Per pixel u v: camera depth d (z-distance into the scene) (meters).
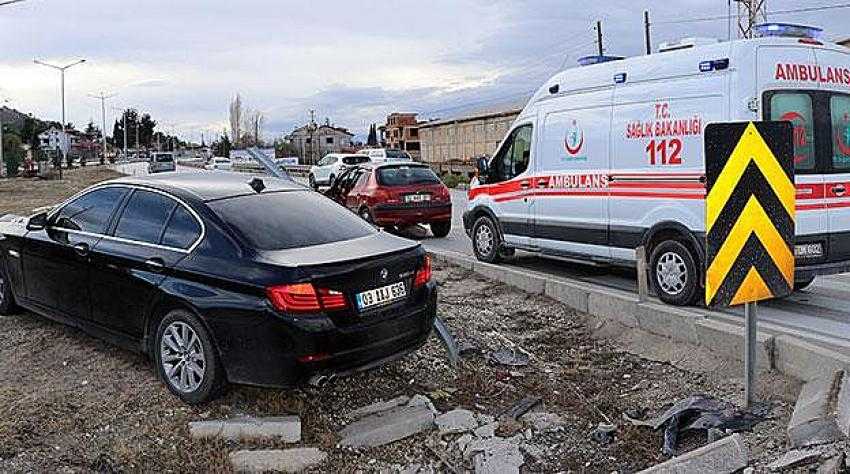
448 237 15.87
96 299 6.12
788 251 5.11
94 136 146.25
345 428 5.12
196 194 5.87
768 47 7.60
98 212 6.39
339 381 5.89
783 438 4.68
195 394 5.31
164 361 5.55
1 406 5.28
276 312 4.90
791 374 5.56
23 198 27.98
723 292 4.97
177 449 4.73
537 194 10.16
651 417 5.43
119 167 70.94
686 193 7.95
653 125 8.33
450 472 4.68
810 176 7.70
